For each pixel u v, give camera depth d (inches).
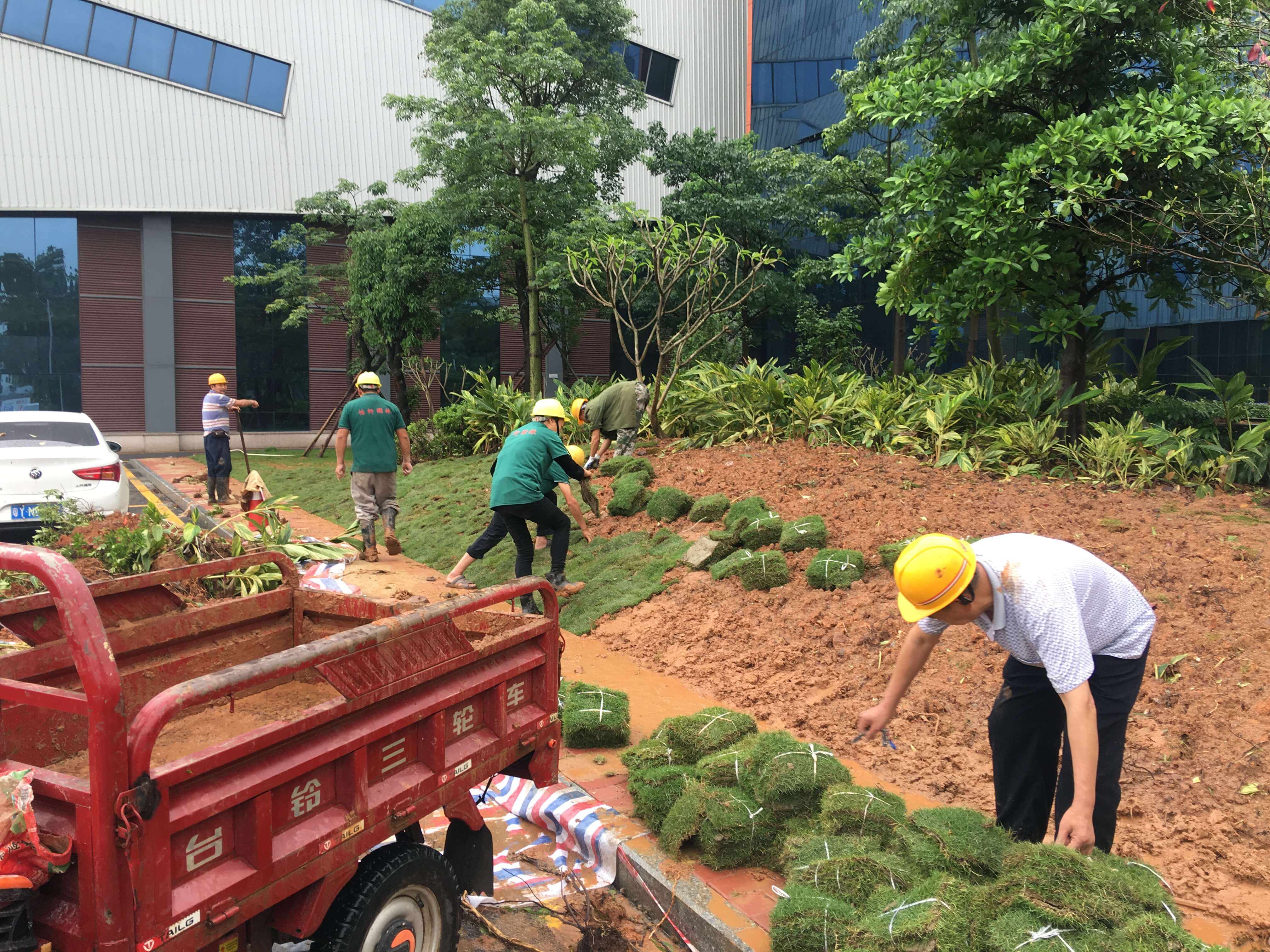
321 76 891.4
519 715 131.6
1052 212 324.2
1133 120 306.7
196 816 81.4
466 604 117.0
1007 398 369.4
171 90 852.6
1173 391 586.6
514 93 673.6
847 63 846.5
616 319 453.1
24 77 814.5
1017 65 335.3
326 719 94.8
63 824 81.1
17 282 861.8
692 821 139.6
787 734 160.1
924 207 357.7
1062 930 99.6
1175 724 169.2
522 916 133.1
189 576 134.6
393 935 105.7
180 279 906.1
